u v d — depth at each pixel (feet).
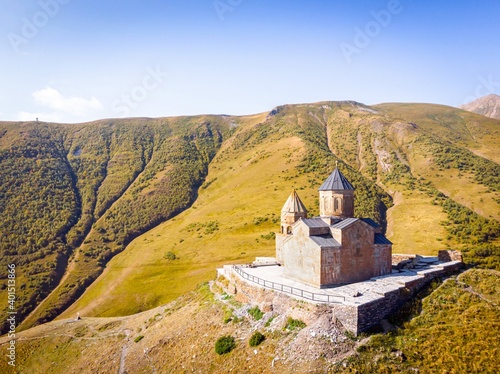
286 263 132.77
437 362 82.69
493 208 300.20
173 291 240.73
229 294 137.49
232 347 103.45
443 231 253.65
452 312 100.78
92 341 160.15
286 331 99.40
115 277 303.27
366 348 87.92
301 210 159.22
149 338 135.54
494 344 85.97
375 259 123.34
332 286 114.93
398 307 105.29
